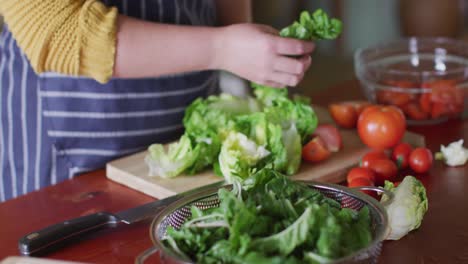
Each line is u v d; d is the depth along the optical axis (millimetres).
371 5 3496
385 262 983
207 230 874
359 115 1516
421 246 1021
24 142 1493
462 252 1000
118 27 1257
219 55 1299
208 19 1596
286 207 889
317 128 1400
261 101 1428
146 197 1276
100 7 1241
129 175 1311
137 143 1499
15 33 1256
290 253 833
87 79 1425
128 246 1063
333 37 1296
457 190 1207
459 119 1580
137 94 1457
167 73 1306
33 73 1454
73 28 1224
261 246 824
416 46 1695
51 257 1035
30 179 1513
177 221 945
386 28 3547
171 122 1521
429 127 1548
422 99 1531
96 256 1038
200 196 965
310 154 1322
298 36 1277
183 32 1281
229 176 1232
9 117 1488
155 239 848
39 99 1454
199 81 1550
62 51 1238
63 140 1471
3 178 1536
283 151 1258
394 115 1352
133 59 1269
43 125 1468
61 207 1232
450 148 1319
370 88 1591
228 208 869
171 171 1286
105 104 1443
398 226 1009
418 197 1032
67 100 1442
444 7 3529
